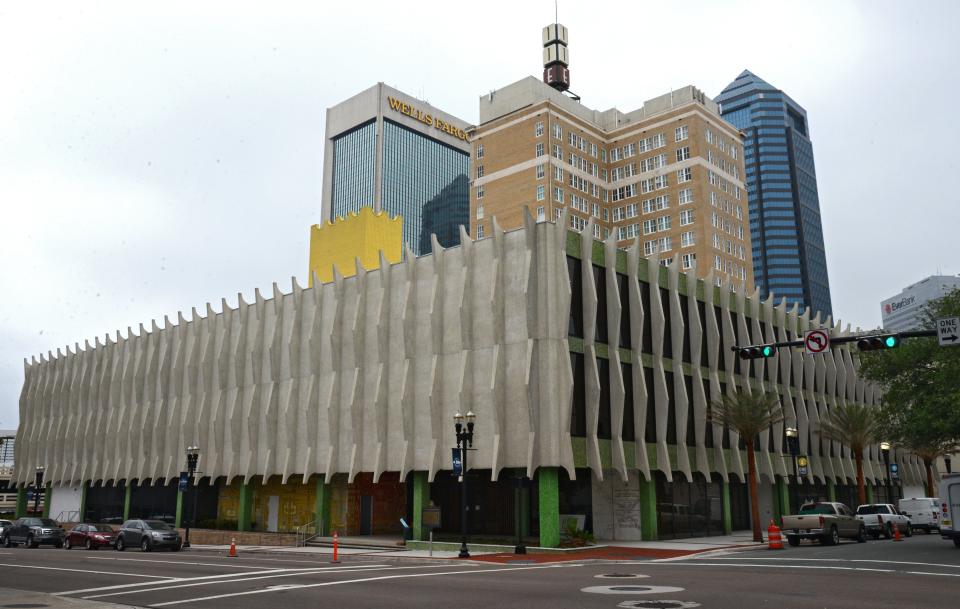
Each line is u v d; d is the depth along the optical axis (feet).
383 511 148.25
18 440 237.86
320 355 148.05
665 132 337.72
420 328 129.70
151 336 191.21
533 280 115.03
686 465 128.47
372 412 135.33
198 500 174.29
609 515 125.49
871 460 196.85
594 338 118.11
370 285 142.10
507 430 113.19
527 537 119.96
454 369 122.62
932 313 130.52
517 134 336.49
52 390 228.02
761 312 165.17
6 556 110.52
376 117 621.72
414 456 125.39
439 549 115.14
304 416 147.95
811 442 171.94
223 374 165.99
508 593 54.75
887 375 133.39
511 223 329.52
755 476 118.62
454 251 127.65
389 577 69.46
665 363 132.36
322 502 142.00
